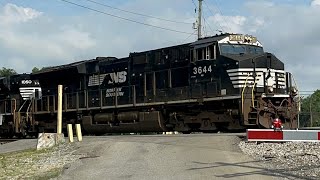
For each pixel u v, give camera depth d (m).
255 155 13.30
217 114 21.55
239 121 20.52
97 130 28.02
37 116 32.59
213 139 16.48
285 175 10.34
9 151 21.41
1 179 13.62
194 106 22.59
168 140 17.47
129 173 12.02
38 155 17.98
